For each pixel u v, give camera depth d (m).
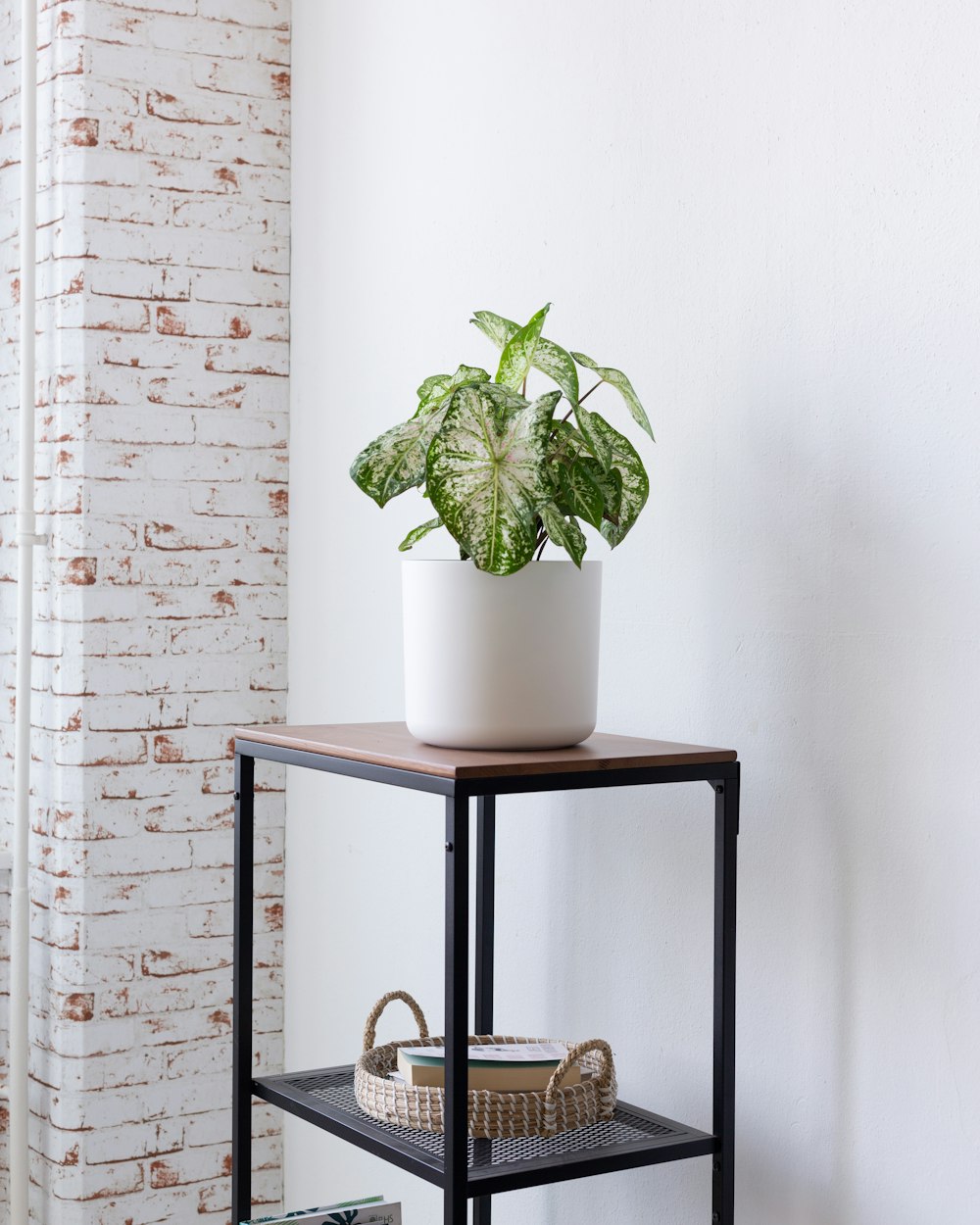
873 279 1.51
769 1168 1.64
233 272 2.76
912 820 1.46
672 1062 1.80
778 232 1.63
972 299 1.40
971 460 1.40
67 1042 2.62
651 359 1.83
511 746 1.51
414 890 2.37
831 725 1.56
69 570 2.62
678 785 1.79
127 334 2.66
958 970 1.41
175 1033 2.71
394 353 2.44
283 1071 2.83
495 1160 1.47
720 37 1.72
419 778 1.43
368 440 2.52
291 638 2.81
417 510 2.37
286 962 2.82
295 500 2.80
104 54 2.62
